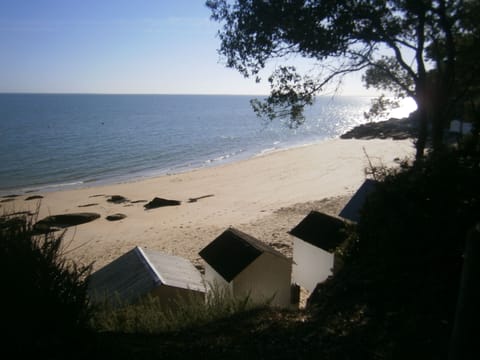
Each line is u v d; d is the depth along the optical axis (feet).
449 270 17.24
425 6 30.27
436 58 36.27
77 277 12.62
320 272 34.40
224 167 126.31
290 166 121.19
